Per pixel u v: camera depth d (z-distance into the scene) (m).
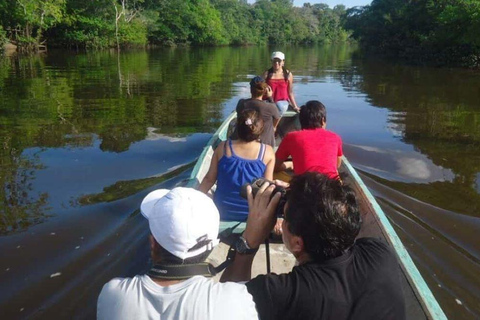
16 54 25.73
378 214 3.13
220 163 3.03
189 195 1.40
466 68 22.73
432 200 4.87
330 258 1.41
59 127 7.75
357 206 1.44
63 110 9.26
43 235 3.76
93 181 5.02
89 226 3.92
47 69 17.45
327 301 1.35
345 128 8.34
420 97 12.42
